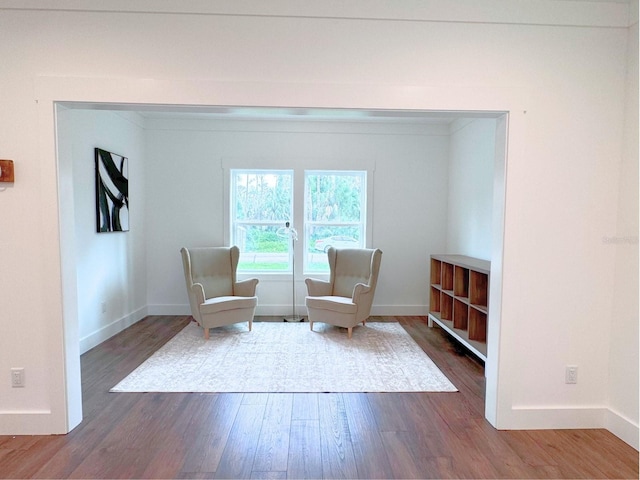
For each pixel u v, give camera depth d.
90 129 3.46
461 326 3.61
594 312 2.16
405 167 4.69
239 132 4.57
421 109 2.07
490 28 2.07
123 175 4.02
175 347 3.48
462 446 1.99
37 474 1.75
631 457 1.92
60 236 2.03
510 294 2.11
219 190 4.61
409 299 4.77
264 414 2.31
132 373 2.89
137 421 2.22
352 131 4.63
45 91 1.96
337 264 4.37
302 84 2.04
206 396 2.54
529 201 2.10
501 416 2.16
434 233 4.75
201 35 2.03
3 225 2.01
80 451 1.93
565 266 2.13
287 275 4.70
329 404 2.44
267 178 4.74
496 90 2.05
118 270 3.97
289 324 4.28
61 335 2.06
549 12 2.06
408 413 2.34
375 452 1.94
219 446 1.98
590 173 2.10
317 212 4.76
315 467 1.81
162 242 4.63
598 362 2.17
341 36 2.05
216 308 3.73
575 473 1.79
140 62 2.02
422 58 2.07
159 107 2.06
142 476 1.74
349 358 3.24
